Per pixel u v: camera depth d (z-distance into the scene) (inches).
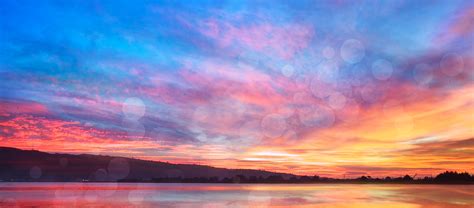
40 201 3262.8
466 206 2751.0
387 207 2669.8
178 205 2859.3
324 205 2854.3
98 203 3053.6
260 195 4512.8
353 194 4840.1
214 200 3481.8
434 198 3801.7
